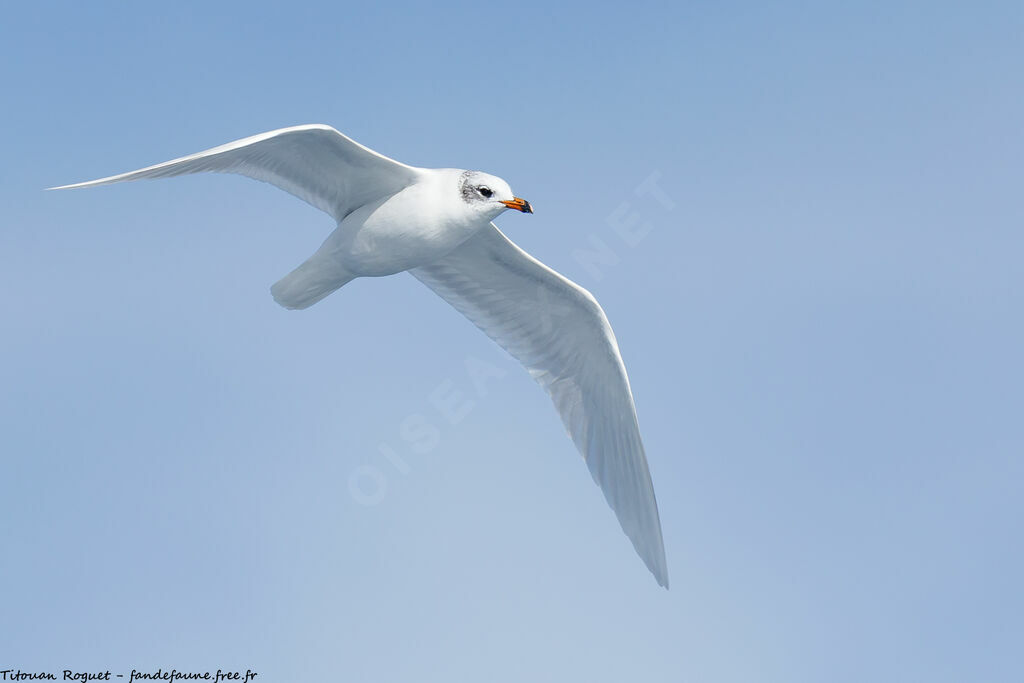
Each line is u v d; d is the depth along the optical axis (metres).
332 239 11.34
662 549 13.18
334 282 11.71
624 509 13.48
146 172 9.80
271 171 10.95
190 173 10.31
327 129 10.26
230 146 9.92
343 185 11.19
